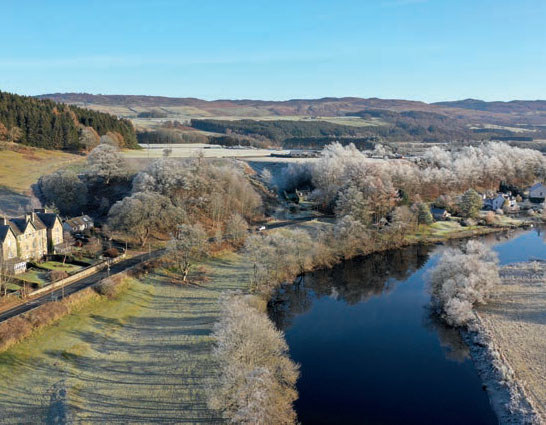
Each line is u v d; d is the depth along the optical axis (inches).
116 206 4532.5
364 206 5339.6
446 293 3344.0
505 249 5093.5
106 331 2878.9
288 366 2298.2
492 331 2992.1
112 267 3789.4
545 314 3218.5
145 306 3314.5
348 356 2783.0
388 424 2144.4
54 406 2114.9
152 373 2429.9
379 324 3245.6
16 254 3472.0
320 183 6958.7
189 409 2140.7
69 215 5162.4
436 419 2185.0
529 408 2204.7
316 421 2150.6
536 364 2593.5
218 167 6289.4
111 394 2245.3
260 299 3366.1
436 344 2945.4
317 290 3892.7
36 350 2529.5
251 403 1859.0
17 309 2819.9
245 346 2181.3
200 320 3073.3
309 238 4505.4
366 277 4234.7
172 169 5575.8
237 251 4633.4
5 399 2149.4
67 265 3666.3
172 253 3843.5
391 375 2573.8
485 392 2409.0
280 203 6727.4
